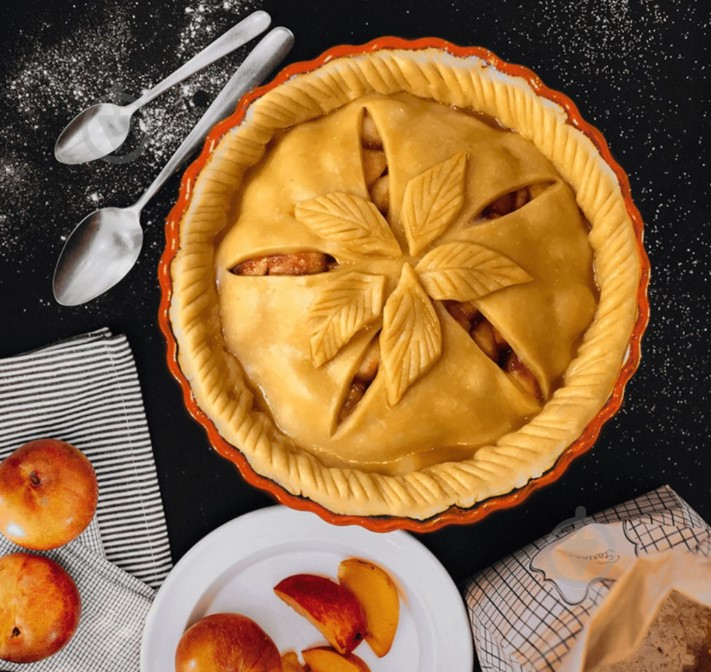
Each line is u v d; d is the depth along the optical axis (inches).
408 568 25.6
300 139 21.0
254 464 20.7
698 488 26.0
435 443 20.9
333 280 20.1
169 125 25.2
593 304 21.2
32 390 25.0
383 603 25.7
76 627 25.1
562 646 24.0
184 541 25.9
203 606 25.6
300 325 20.3
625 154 25.7
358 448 20.7
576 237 21.2
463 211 20.5
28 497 23.9
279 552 25.7
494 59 21.2
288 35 24.5
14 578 24.3
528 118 21.3
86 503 24.4
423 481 20.7
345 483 20.6
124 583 25.7
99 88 25.0
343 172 20.5
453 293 19.9
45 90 24.9
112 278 25.3
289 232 20.4
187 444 25.8
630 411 26.1
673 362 26.0
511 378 20.8
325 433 20.7
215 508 25.9
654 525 24.6
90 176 25.1
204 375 20.7
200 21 25.0
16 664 25.6
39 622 24.3
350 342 20.3
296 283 20.2
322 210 20.1
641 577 24.3
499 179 20.7
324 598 25.4
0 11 24.8
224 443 20.8
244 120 21.1
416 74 21.1
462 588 26.3
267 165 21.3
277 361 20.7
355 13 25.1
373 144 21.1
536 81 21.3
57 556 25.5
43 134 25.0
